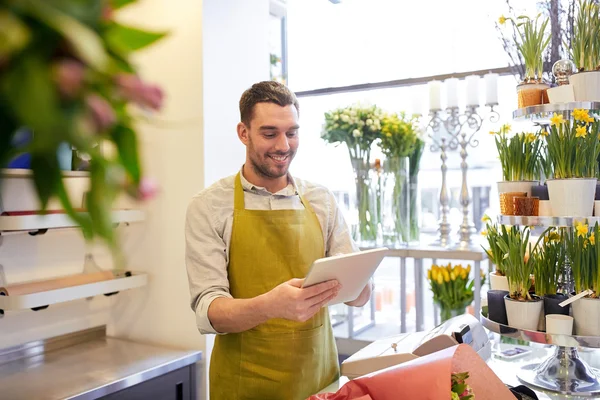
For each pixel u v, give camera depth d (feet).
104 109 1.15
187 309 8.66
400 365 4.03
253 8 9.61
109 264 9.35
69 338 8.95
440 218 11.37
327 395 4.11
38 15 1.08
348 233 6.84
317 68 13.29
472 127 10.85
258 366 5.87
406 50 12.36
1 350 7.97
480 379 4.16
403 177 11.39
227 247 6.06
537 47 6.25
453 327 5.70
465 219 10.94
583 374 5.51
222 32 8.80
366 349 5.66
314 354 6.06
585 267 5.37
